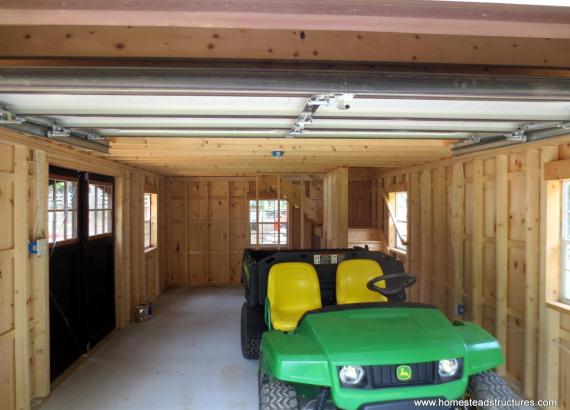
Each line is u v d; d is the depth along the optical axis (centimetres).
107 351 471
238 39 205
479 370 211
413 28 127
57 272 401
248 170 738
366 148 419
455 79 175
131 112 239
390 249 775
